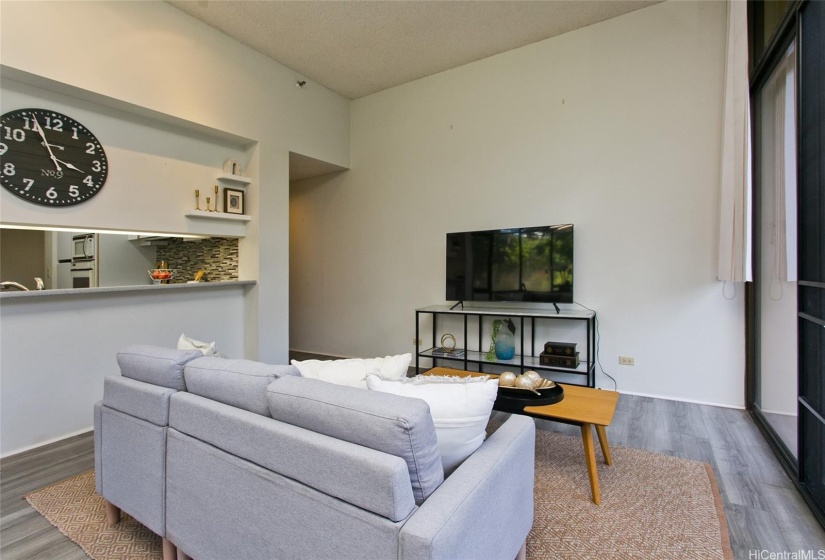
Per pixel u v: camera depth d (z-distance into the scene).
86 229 3.12
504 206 4.29
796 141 2.10
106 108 3.18
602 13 3.65
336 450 1.08
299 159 4.83
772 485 2.15
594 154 3.82
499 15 3.65
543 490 2.10
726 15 3.29
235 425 1.33
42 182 2.85
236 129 3.92
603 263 3.80
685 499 2.00
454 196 4.59
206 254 4.50
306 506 1.13
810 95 2.02
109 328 3.16
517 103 4.19
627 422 3.04
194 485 1.46
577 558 1.61
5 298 2.61
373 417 1.08
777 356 2.66
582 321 3.89
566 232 3.79
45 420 2.80
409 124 4.88
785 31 2.29
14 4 2.58
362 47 4.12
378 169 5.13
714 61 3.35
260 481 1.24
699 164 3.42
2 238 3.49
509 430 1.50
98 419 1.89
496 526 1.23
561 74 3.96
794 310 2.38
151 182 3.46
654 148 3.58
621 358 3.74
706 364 3.43
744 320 3.29
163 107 3.36
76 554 1.70
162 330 3.51
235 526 1.33
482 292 4.21
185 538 1.50
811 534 1.76
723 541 1.70
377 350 5.18
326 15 3.60
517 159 4.21
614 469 2.32
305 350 5.79
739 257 2.88
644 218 3.63
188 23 3.54
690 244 3.46
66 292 2.83
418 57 4.32
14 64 2.57
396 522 0.97
